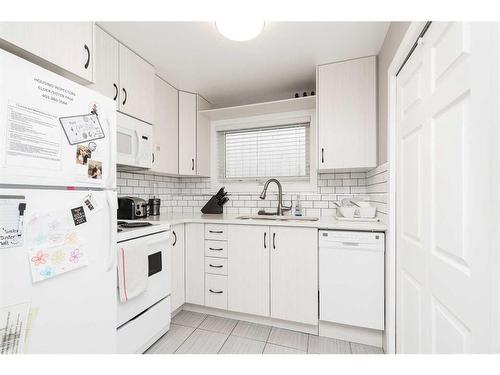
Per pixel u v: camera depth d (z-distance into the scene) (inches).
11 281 29.5
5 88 28.9
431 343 38.0
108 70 63.9
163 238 67.9
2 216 28.6
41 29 38.8
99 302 41.9
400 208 54.8
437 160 35.9
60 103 35.4
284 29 62.9
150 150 80.0
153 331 63.5
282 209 95.3
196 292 83.3
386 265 62.2
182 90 100.2
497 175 22.3
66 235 36.0
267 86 97.0
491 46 23.1
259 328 74.4
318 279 69.7
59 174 35.2
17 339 30.1
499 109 22.0
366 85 75.3
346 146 76.7
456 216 30.1
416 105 45.0
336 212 91.6
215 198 106.0
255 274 76.4
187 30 63.4
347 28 62.3
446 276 33.0
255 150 110.2
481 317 24.8
